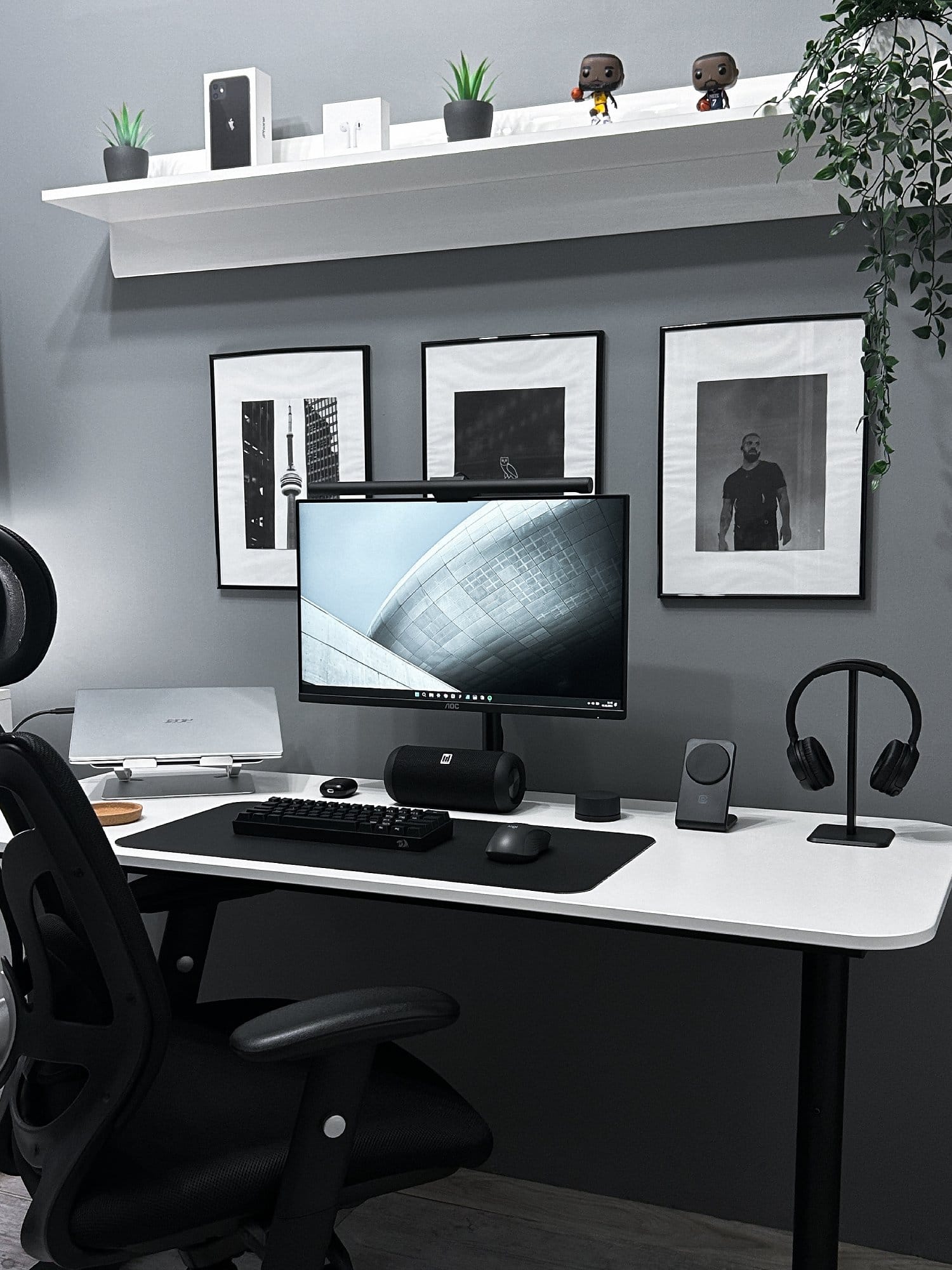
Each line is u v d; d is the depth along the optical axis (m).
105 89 2.43
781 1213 2.04
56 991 1.25
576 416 2.10
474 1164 1.35
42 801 1.16
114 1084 1.18
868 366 1.74
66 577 2.55
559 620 1.90
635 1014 2.11
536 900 1.44
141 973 1.19
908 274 1.88
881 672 1.74
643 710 2.10
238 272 2.34
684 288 2.02
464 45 2.14
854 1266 1.92
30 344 2.54
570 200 2.06
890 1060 1.96
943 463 1.88
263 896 2.38
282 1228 1.17
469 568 1.96
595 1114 2.15
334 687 2.09
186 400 2.41
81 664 2.55
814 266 1.94
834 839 1.73
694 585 2.04
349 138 2.13
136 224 2.39
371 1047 1.20
